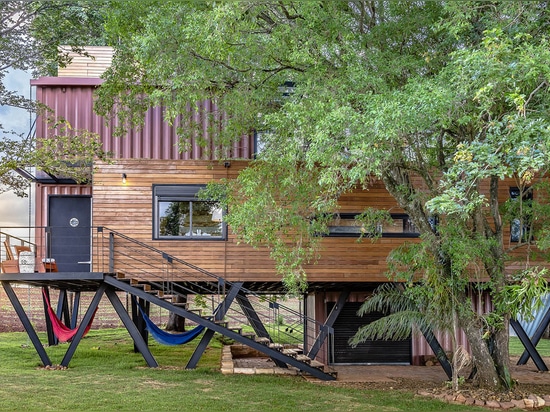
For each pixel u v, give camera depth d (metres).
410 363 19.55
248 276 16.41
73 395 12.10
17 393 12.11
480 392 13.65
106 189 16.27
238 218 12.58
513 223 17.12
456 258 12.84
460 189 9.38
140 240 16.23
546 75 9.29
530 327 28.25
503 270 13.80
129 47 15.18
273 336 25.02
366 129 10.16
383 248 16.81
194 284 17.27
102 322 26.73
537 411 12.84
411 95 10.02
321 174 11.32
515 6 11.02
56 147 16.56
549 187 14.25
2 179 18.48
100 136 19.47
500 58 9.73
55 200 20.20
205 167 16.48
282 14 12.68
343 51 12.09
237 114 14.20
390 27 12.31
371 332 14.88
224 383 14.02
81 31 20.20
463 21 11.16
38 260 19.62
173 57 12.30
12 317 26.09
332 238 16.72
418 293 13.58
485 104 9.59
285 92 14.47
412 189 14.22
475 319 14.03
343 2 12.70
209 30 11.23
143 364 16.33
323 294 19.75
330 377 15.77
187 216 16.44
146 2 13.48
